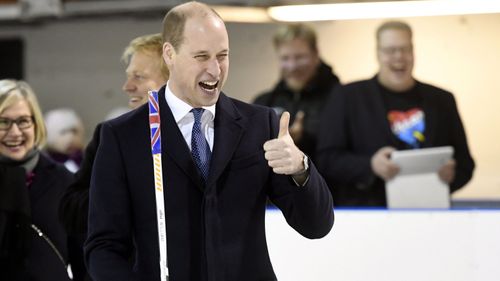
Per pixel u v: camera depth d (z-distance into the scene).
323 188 7.76
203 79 7.53
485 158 19.78
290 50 17.84
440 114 16.94
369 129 16.81
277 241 13.15
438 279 12.70
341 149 16.73
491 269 12.51
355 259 12.95
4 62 23.59
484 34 19.86
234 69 21.62
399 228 12.77
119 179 7.78
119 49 23.03
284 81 18.09
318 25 20.66
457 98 20.17
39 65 23.48
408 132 16.84
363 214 12.88
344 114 16.89
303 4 20.03
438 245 12.66
